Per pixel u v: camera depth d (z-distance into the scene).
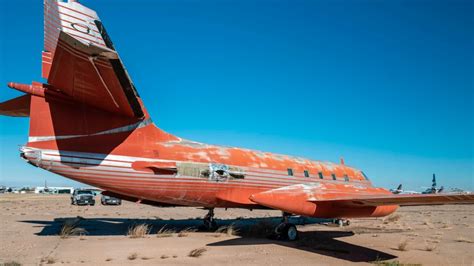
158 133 12.69
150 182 11.95
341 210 13.31
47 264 8.38
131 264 8.60
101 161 11.14
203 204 13.73
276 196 12.22
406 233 16.66
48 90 10.52
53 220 18.33
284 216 13.66
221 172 13.50
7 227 15.20
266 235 14.40
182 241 12.26
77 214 22.95
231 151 14.61
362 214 13.83
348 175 19.86
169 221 19.31
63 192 123.38
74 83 9.05
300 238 14.19
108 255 9.55
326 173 18.19
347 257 10.47
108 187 11.41
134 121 11.96
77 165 10.78
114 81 8.96
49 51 10.24
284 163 16.20
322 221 22.16
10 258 8.95
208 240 12.71
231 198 13.87
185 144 13.34
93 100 10.29
